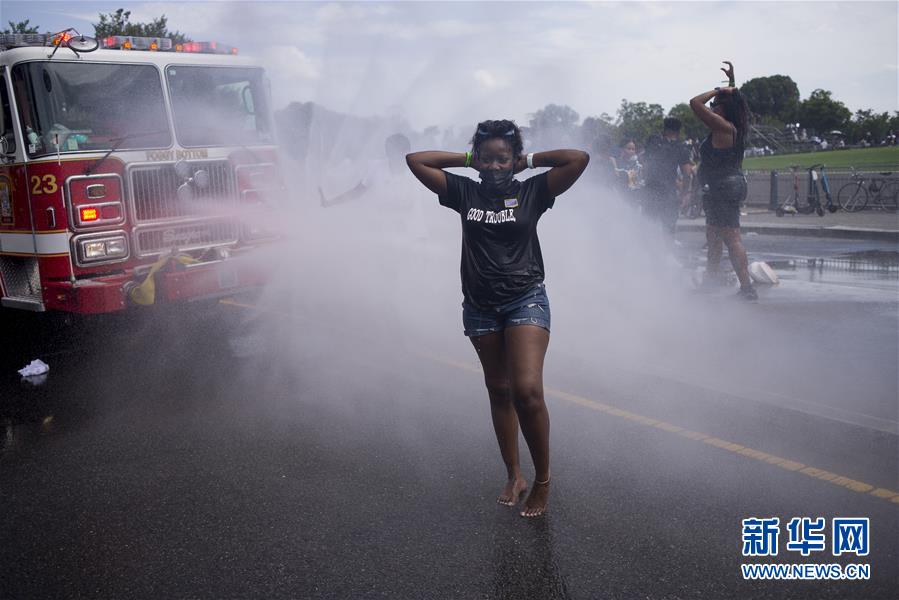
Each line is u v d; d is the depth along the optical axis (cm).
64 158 639
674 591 308
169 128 707
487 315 363
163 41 721
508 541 348
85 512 389
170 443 475
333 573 327
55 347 709
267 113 798
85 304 640
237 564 336
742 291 808
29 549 355
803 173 1694
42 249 645
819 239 1274
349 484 410
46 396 572
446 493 397
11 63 634
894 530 347
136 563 340
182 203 714
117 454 461
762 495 382
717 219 803
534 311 357
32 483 424
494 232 354
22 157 644
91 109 664
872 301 786
